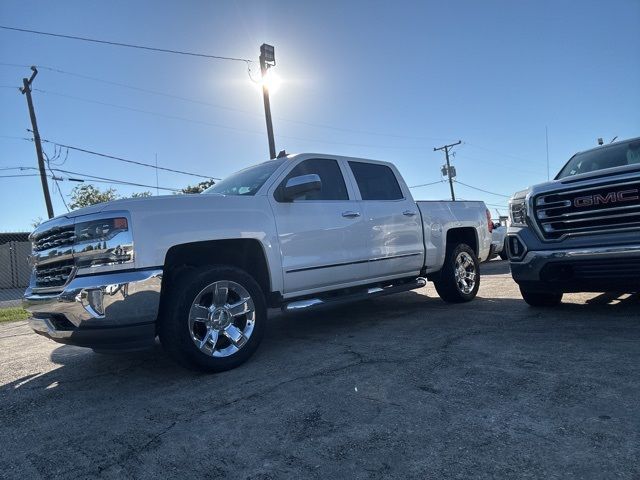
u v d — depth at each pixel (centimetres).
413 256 624
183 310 395
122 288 374
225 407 337
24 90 2259
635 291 489
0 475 266
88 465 270
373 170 618
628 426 260
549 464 230
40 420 346
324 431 286
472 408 300
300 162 532
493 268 1318
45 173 2306
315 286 514
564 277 521
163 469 258
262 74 1808
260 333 444
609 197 477
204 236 420
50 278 410
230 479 242
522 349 416
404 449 257
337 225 533
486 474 227
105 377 443
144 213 396
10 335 746
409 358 416
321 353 459
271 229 473
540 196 529
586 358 376
